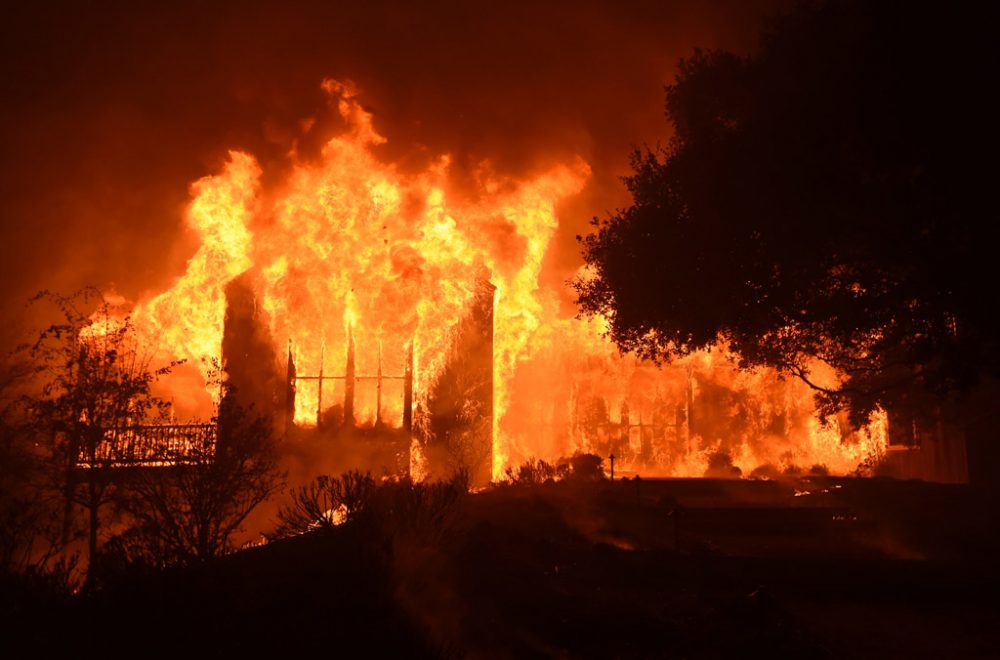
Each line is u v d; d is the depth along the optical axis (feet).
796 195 49.85
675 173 58.39
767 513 57.82
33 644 21.57
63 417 43.93
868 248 51.19
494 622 28.25
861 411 72.74
